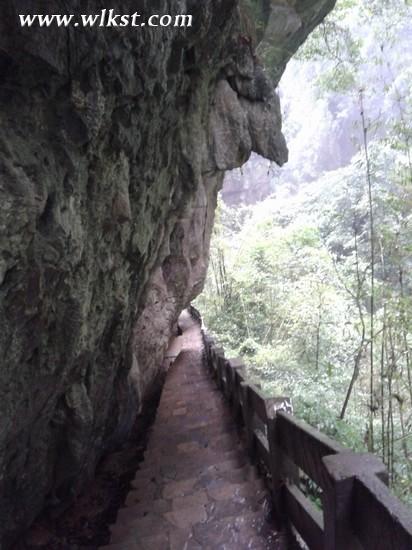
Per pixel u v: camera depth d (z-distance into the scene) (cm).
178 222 715
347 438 534
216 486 330
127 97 257
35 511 290
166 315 851
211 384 715
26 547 287
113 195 278
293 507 238
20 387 202
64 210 200
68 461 307
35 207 163
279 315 1152
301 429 207
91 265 263
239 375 446
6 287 164
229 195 2944
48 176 181
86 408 304
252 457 364
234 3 394
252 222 1558
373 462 150
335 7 809
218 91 548
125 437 519
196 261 944
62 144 197
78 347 255
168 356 1027
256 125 605
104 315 316
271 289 1226
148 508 310
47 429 269
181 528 281
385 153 682
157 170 387
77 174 215
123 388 442
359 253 919
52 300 210
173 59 330
